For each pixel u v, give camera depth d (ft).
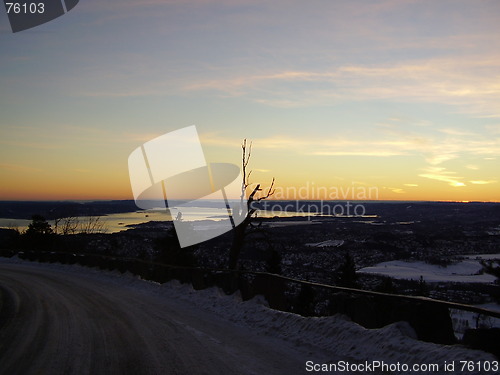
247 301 44.91
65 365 24.88
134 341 31.07
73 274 97.14
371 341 26.30
